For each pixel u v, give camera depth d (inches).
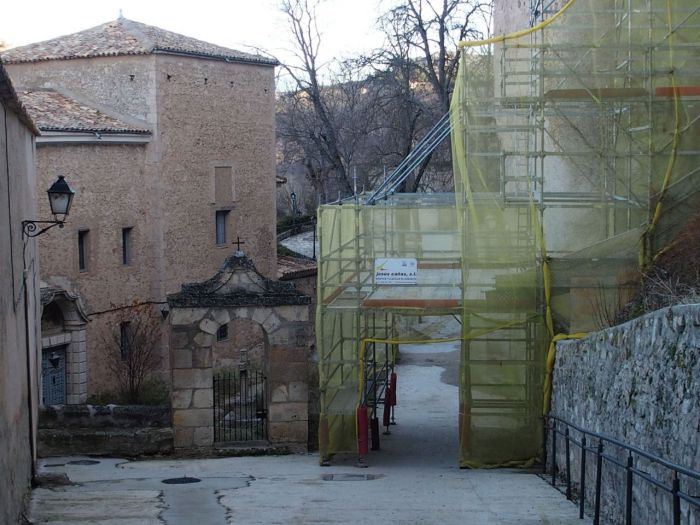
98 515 444.5
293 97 1610.5
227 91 1327.5
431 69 1379.2
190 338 692.7
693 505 322.3
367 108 1481.3
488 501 491.8
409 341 649.0
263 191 1414.9
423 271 733.9
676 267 574.2
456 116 664.4
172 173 1222.9
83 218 1061.8
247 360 1244.5
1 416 395.5
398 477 598.2
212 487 542.9
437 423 863.7
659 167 621.0
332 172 1760.6
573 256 618.8
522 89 742.5
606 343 463.2
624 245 609.9
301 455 697.6
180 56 1234.6
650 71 620.7
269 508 469.1
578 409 523.2
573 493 514.3
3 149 465.1
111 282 1111.6
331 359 684.7
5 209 459.2
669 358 362.9
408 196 884.6
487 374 631.8
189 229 1255.5
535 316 624.1
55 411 693.3
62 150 1031.6
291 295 696.4
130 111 1203.2
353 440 679.7
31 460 549.6
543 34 657.0
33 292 691.4
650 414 379.9
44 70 1248.2
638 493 385.7
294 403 700.0
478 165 637.3
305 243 1807.3
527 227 632.4
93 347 1077.1
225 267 694.5
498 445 634.2
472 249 631.8
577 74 624.4
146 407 697.0
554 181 734.5
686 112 621.3
